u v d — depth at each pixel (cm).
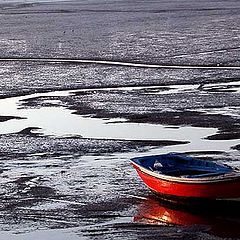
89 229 2045
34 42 7331
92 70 5294
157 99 4075
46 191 2409
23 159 2841
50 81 4841
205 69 5206
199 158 2775
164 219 2127
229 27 8300
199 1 14462
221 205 2216
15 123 3562
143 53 6200
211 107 3797
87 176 2569
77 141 3128
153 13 11094
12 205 2275
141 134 3247
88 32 8200
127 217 2147
